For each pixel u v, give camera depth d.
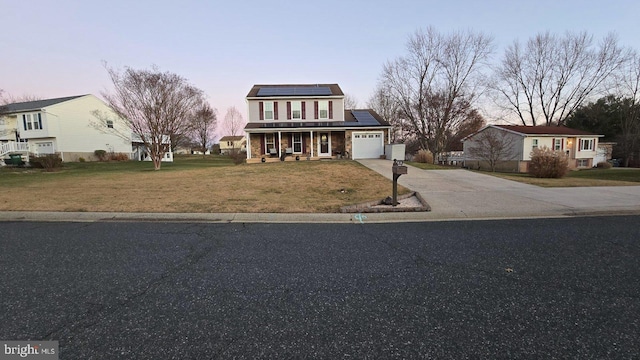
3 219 5.85
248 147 20.94
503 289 2.82
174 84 18.34
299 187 9.58
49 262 3.55
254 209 6.50
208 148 57.75
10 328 2.22
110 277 3.12
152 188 9.50
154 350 1.97
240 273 3.22
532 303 2.56
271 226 5.32
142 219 5.84
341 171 13.30
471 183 10.31
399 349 1.98
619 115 31.03
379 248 4.05
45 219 5.84
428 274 3.18
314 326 2.24
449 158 35.66
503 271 3.24
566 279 3.03
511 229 5.03
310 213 6.20
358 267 3.38
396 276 3.13
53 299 2.65
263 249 4.02
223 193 8.55
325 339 2.09
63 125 27.61
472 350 1.97
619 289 2.81
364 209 6.37
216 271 3.28
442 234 4.73
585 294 2.71
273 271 3.28
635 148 29.16
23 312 2.43
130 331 2.18
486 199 7.53
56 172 17.02
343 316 2.38
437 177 11.77
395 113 34.62
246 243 4.29
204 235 4.72
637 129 28.69
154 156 18.77
